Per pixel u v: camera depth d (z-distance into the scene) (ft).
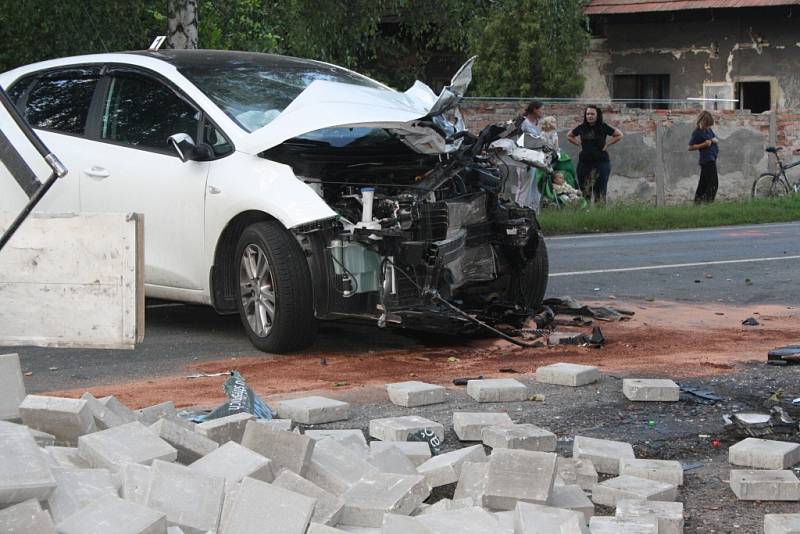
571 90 76.59
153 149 25.20
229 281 24.38
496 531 11.39
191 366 22.07
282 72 26.50
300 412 17.24
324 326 26.37
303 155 23.82
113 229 17.44
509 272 25.70
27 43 48.60
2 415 14.65
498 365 21.84
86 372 21.58
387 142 25.61
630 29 89.66
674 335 25.02
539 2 73.41
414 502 12.69
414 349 23.76
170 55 26.78
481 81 77.77
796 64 84.69
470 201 24.27
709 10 85.71
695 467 15.28
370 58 83.41
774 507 13.75
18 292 17.87
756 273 36.76
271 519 11.27
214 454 13.00
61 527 10.50
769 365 21.43
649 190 73.61
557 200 59.26
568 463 14.30
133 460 12.74
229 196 23.32
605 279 35.29
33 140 14.83
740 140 76.43
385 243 22.12
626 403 18.58
